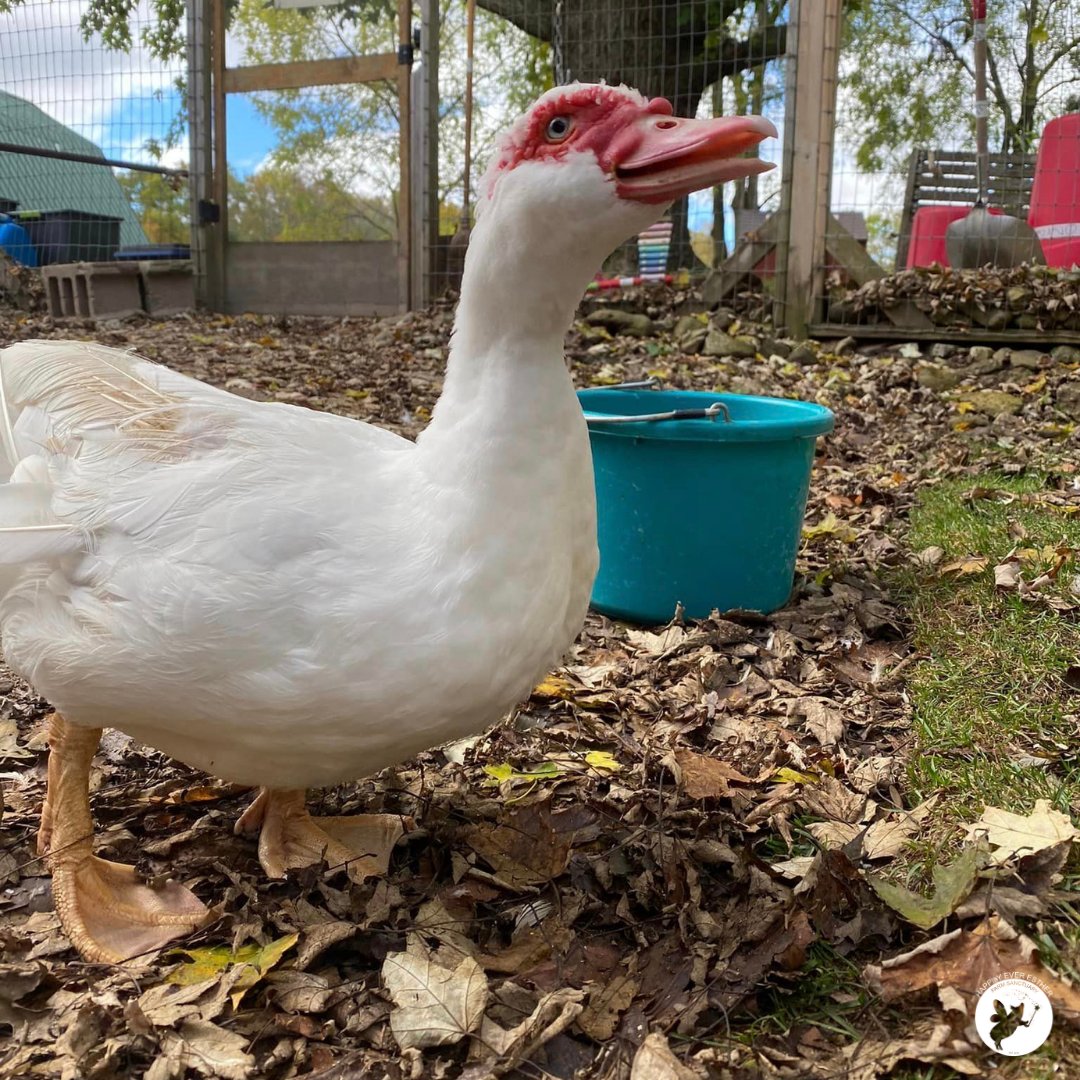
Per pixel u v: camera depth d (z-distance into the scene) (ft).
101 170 11.62
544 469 2.07
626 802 2.73
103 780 2.91
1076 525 4.38
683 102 9.92
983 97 8.41
